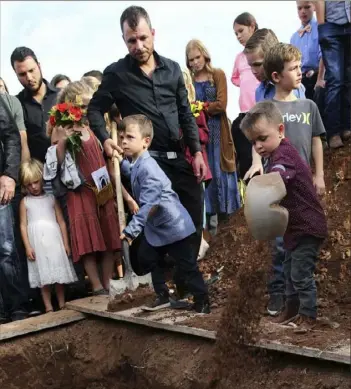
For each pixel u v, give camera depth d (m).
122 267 6.48
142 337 5.12
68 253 6.00
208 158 6.78
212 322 4.59
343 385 3.63
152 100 5.39
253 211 3.80
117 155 5.62
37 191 6.04
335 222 5.53
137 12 5.27
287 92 4.71
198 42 6.73
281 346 3.87
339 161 6.02
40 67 6.39
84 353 5.44
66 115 5.76
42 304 6.29
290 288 4.29
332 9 5.91
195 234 5.11
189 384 4.47
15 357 5.37
